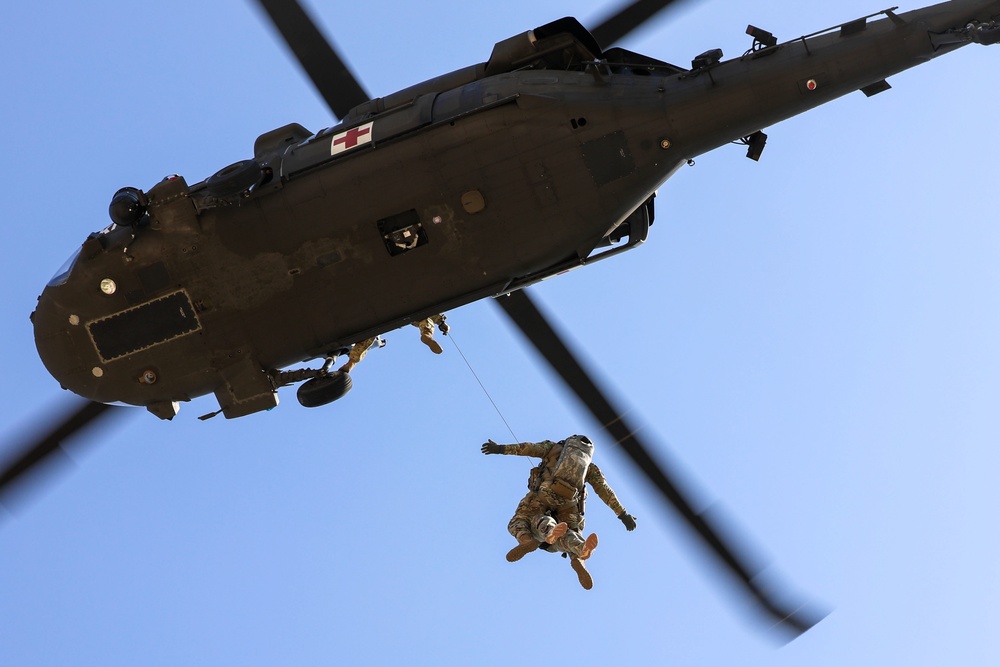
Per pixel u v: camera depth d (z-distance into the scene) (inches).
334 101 987.9
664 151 848.9
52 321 919.0
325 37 981.8
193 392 934.4
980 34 792.3
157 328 909.2
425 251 875.4
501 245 872.3
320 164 882.1
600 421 1030.4
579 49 880.3
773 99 833.5
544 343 1024.9
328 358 932.6
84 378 930.7
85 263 906.7
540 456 922.1
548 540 847.1
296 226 880.9
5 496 1033.5
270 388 922.7
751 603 1014.4
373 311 897.5
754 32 848.3
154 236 893.8
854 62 819.4
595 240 884.0
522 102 858.1
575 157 854.5
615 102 854.5
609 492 909.8
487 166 861.2
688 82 851.4
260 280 891.4
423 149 866.8
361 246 876.6
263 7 985.5
